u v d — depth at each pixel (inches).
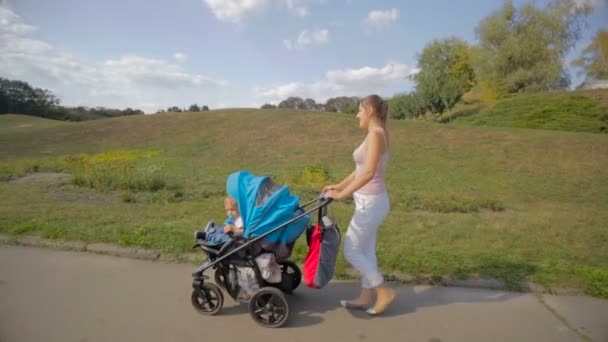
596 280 169.3
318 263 138.6
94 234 216.2
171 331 134.0
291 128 1026.1
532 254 209.9
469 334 134.7
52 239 214.1
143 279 173.5
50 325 135.8
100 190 395.9
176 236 214.4
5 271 178.7
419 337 132.8
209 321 141.2
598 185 503.8
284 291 157.9
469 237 240.7
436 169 610.2
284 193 144.9
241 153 815.7
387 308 152.1
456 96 1742.1
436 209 339.3
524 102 1408.7
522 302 157.2
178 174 538.9
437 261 186.9
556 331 136.9
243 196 143.3
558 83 1683.1
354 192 143.4
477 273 177.6
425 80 1862.7
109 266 186.4
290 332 135.0
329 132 977.5
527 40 1657.2
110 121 1272.1
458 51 2255.2
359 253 144.4
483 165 635.5
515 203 398.0
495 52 1764.3
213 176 522.0
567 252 213.3
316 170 514.0
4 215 260.1
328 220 141.1
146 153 834.8
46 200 337.7
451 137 855.7
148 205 323.3
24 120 1910.7
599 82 1525.6
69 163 591.5
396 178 533.6
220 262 145.6
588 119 1199.6
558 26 1624.0
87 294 159.0
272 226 141.6
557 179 539.5
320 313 148.3
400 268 182.1
